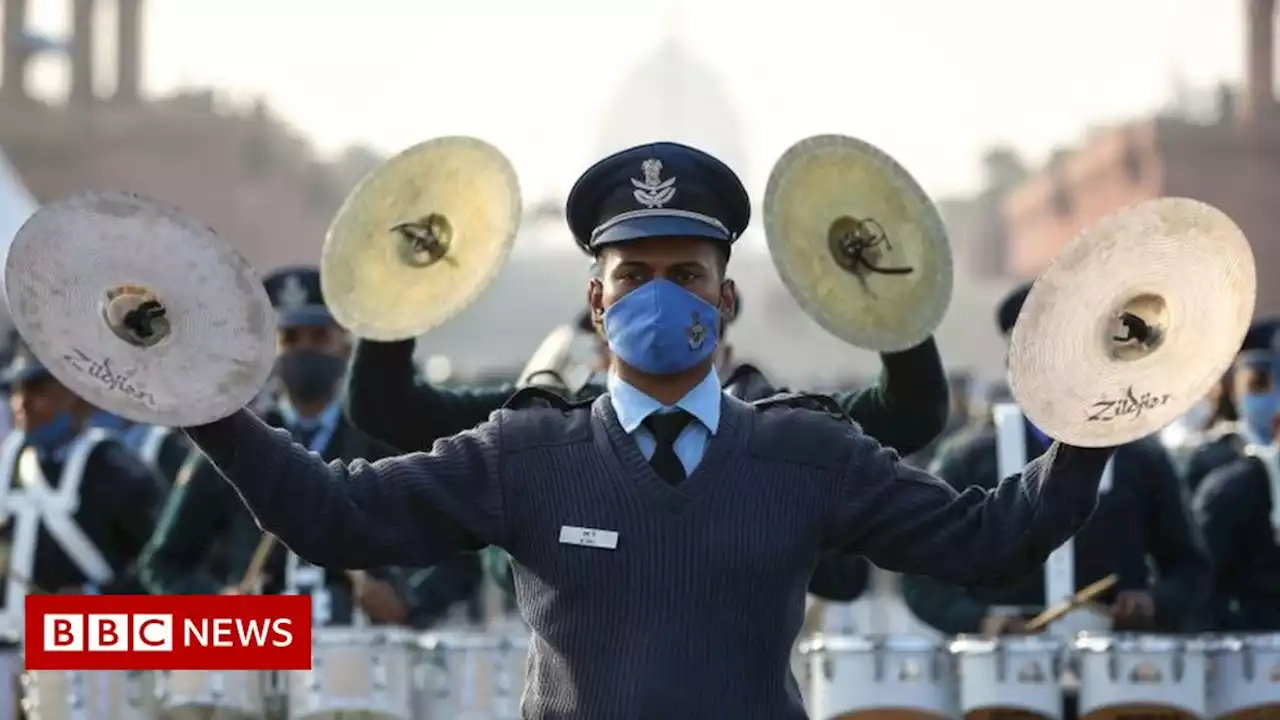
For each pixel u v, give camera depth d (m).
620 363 5.52
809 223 6.83
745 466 5.44
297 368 9.67
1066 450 5.30
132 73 70.06
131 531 10.19
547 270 63.72
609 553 5.36
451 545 5.52
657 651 5.30
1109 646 8.47
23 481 10.18
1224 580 10.76
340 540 5.36
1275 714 8.56
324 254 7.05
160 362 5.05
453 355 54.97
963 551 5.43
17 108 68.56
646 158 5.55
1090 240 5.11
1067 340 5.17
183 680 8.73
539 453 5.48
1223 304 5.04
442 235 7.00
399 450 7.36
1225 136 64.69
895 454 5.65
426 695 8.91
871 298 6.86
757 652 5.36
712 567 5.34
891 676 8.46
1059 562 9.44
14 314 4.96
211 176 68.31
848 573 9.14
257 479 5.23
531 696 5.48
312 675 8.57
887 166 6.91
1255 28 64.12
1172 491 9.54
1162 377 5.09
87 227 5.01
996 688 8.47
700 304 5.40
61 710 8.76
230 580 9.95
